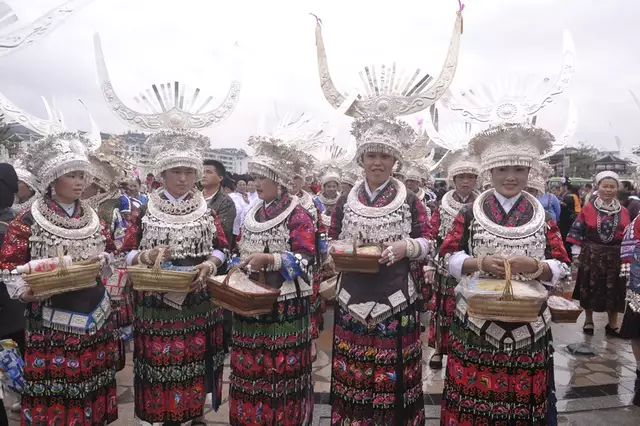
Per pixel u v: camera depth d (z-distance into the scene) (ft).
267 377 9.61
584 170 74.43
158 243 9.75
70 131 9.75
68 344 9.22
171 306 9.71
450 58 9.24
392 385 8.86
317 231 11.21
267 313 9.57
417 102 9.48
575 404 12.46
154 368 9.77
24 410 9.32
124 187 20.90
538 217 8.05
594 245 17.70
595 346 16.99
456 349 8.49
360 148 9.07
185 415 9.90
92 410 9.56
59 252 8.60
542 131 7.91
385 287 8.83
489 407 8.09
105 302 9.86
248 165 9.83
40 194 9.91
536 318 7.11
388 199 9.12
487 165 8.22
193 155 9.86
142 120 10.62
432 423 11.52
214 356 10.56
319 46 10.10
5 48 7.57
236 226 18.07
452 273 8.50
